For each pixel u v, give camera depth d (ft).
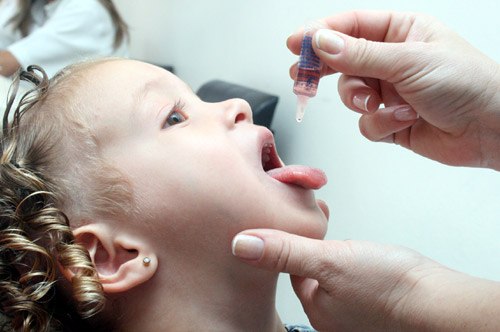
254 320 1.33
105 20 3.21
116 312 1.31
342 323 1.28
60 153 1.31
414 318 1.19
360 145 1.94
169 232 1.27
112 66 1.39
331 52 1.35
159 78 1.37
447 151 1.47
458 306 1.16
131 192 1.27
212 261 1.28
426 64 1.33
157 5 3.62
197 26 3.10
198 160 1.28
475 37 1.64
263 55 2.47
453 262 1.71
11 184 1.29
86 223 1.28
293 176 1.33
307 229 1.30
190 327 1.29
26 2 3.41
